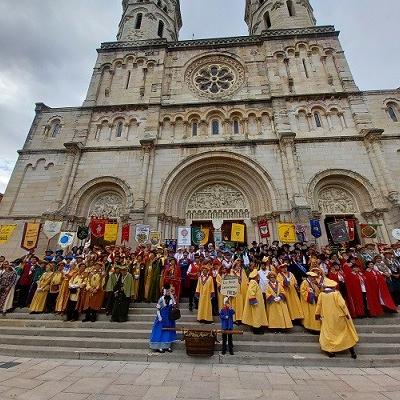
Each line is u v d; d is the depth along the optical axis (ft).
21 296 36.37
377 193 52.47
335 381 18.65
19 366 21.70
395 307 29.91
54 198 58.08
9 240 54.29
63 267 36.04
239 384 18.06
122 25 93.81
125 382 18.35
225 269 31.71
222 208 58.59
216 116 66.85
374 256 36.63
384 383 18.17
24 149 64.69
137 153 61.87
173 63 77.51
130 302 34.27
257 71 73.20
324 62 71.46
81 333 27.76
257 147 59.88
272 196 54.44
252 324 26.63
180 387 17.49
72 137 66.69
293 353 23.94
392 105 63.62
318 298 25.25
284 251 38.34
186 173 59.52
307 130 61.82
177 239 51.72
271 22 87.61
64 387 17.44
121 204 58.49
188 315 31.17
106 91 72.59
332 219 53.67
